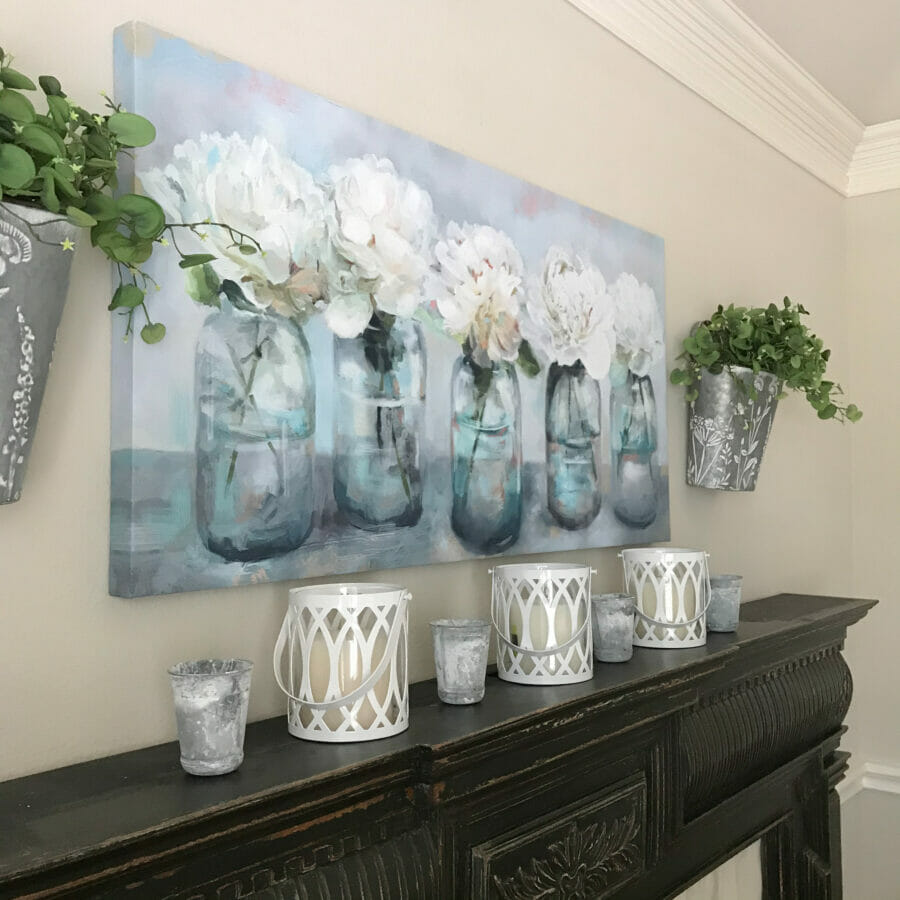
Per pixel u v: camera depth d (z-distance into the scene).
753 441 1.79
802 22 2.00
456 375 1.22
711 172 1.97
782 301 2.29
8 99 0.68
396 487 1.13
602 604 1.28
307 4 1.08
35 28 0.83
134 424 0.86
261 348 0.97
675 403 1.80
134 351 0.86
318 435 1.03
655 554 1.42
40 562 0.82
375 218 1.11
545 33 1.48
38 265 0.69
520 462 1.33
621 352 1.57
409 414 1.15
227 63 0.95
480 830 1.00
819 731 1.90
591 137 1.58
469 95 1.31
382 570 1.14
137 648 0.89
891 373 2.64
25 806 0.72
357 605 0.90
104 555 0.87
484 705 1.04
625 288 1.59
